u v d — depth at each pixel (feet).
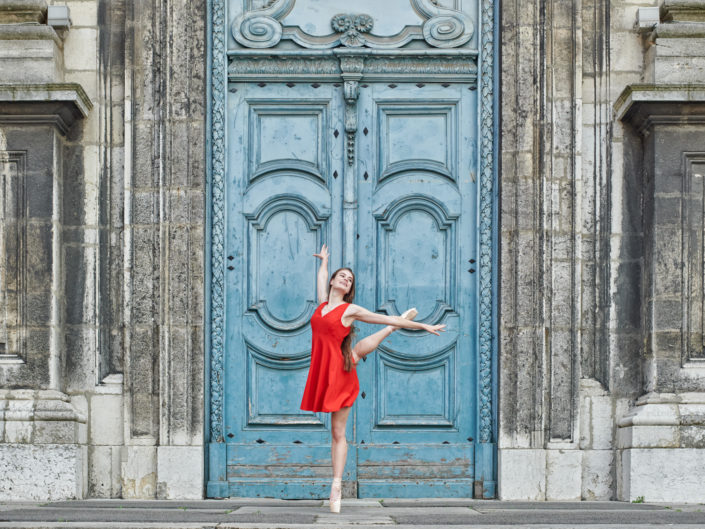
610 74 26.81
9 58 26.05
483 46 27.17
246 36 27.32
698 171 25.98
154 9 26.66
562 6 26.76
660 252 25.76
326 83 27.37
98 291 26.30
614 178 26.58
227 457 26.45
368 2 27.55
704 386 25.46
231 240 27.02
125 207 26.27
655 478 24.88
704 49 26.18
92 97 26.68
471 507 23.03
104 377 26.18
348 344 21.68
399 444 26.55
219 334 26.58
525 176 26.30
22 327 25.61
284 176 27.17
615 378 26.20
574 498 25.64
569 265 26.17
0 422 25.08
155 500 25.21
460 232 27.04
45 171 25.81
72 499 24.94
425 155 27.25
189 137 26.43
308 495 26.37
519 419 25.80
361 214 27.07
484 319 26.63
